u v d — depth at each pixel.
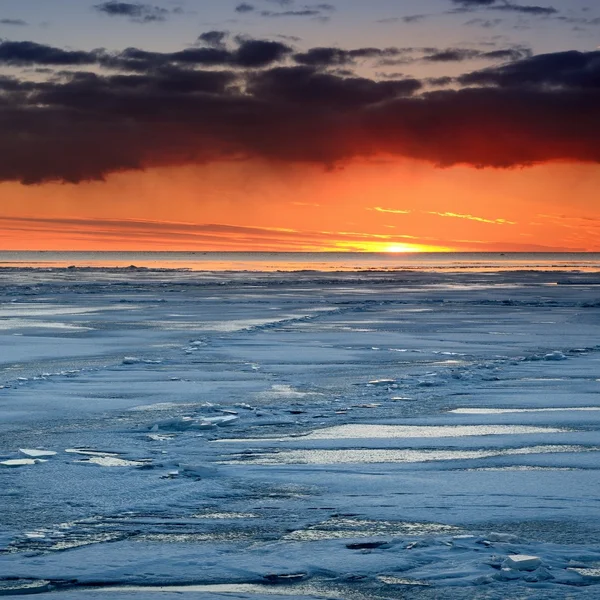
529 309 36.34
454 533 6.73
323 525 7.00
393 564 6.06
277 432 11.02
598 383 15.33
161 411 12.59
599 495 7.75
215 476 8.64
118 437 10.71
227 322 29.50
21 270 96.38
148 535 6.80
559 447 9.93
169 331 26.09
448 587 5.65
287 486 8.22
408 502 7.60
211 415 12.17
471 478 8.44
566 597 5.45
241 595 5.57
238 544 6.55
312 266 125.12
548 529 6.79
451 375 16.33
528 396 13.85
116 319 30.73
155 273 87.50
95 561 6.19
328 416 12.17
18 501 7.74
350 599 5.52
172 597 5.53
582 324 28.91
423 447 9.98
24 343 22.50
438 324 28.80
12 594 5.62
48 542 6.63
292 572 5.96
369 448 9.96
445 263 157.75
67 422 11.70
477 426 11.30
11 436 10.76
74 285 59.50
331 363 18.53
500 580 5.73
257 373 16.89
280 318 31.33
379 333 25.45
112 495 7.94
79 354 20.14
